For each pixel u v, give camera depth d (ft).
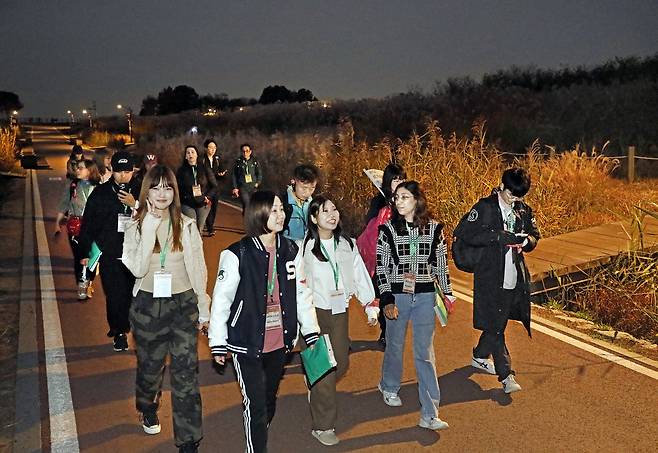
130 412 18.39
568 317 26.48
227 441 16.85
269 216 14.29
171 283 15.76
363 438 16.80
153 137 179.83
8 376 20.93
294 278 14.78
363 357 22.56
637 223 31.12
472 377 20.56
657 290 27.48
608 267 30.89
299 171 20.52
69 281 33.14
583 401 18.54
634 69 118.32
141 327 15.89
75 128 318.04
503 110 94.27
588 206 44.78
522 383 19.89
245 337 14.16
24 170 103.71
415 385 20.24
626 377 20.16
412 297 17.47
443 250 17.76
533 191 42.09
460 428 17.17
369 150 53.78
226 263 14.32
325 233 17.43
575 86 105.40
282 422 17.92
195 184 38.78
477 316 19.42
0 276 34.04
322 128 114.93
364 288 17.79
